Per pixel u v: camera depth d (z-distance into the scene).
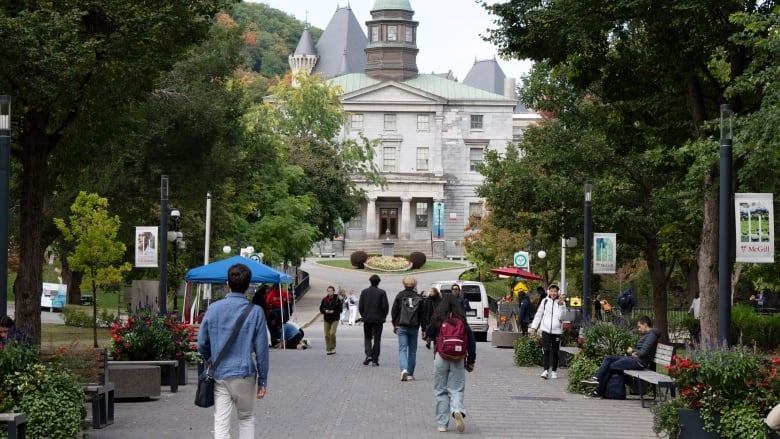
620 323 21.91
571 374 20.69
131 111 27.16
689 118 25.42
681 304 60.09
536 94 36.50
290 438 13.60
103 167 37.50
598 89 27.33
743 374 13.45
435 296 26.28
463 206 129.88
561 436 14.38
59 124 25.14
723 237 15.81
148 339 20.80
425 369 25.30
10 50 20.39
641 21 22.83
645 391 20.19
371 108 128.75
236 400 10.59
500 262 64.19
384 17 138.38
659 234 33.78
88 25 23.25
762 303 54.44
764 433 12.99
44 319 53.38
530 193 36.91
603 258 29.31
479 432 14.58
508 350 36.78
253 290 45.91
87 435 13.61
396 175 127.94
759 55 20.75
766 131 18.78
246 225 60.75
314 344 38.34
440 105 129.25
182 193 40.00
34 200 24.14
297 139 82.75
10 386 12.60
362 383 21.52
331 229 83.81
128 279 50.56
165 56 23.77
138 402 18.33
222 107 39.91
